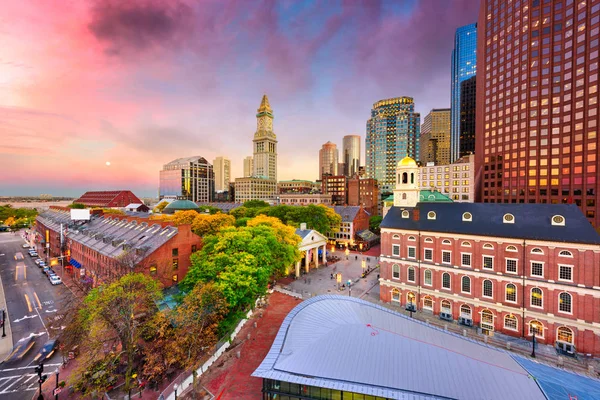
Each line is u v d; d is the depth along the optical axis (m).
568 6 90.69
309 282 60.78
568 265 34.41
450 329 40.25
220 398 27.20
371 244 100.50
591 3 84.88
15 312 48.22
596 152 83.75
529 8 99.12
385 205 116.94
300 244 63.91
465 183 126.31
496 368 24.59
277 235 55.94
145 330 33.41
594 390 22.31
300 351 27.11
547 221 36.81
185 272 50.66
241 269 36.72
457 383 22.81
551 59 94.62
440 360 25.44
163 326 31.02
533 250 36.72
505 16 108.12
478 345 29.05
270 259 45.06
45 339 39.62
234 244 42.97
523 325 37.19
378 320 32.53
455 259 42.69
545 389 21.86
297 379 24.06
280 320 43.69
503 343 36.34
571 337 34.22
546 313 35.59
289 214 87.00
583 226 34.34
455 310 42.50
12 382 30.92
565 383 22.97
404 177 51.66
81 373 27.73
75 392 28.75
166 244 47.69
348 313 33.53
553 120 94.25
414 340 28.56
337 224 101.38
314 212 86.69
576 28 88.81
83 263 65.12
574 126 89.00
